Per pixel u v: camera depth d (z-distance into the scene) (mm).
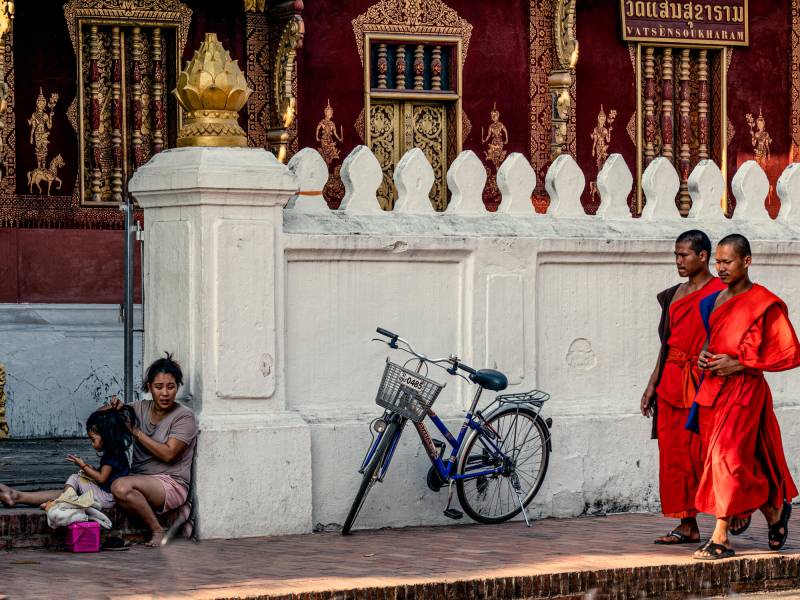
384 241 13273
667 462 12422
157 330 12992
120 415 12281
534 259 13922
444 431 13078
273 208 12805
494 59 24141
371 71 23641
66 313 19875
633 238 14312
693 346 12328
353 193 13516
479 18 24031
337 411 13141
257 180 12602
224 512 12469
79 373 19219
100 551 11898
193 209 12602
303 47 22938
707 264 12508
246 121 22359
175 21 21750
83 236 20797
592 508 14031
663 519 13797
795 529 13250
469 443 13078
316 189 13336
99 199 21344
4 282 20438
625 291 14383
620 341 14367
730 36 25516
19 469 15016
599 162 24781
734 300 11867
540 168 24438
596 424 14039
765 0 25875
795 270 15133
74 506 11984
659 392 12500
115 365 19422
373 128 23750
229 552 11836
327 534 12820
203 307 12555
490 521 13445
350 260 13227
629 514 14148
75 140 21266
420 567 11148
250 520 12562
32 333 19094
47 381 19047
